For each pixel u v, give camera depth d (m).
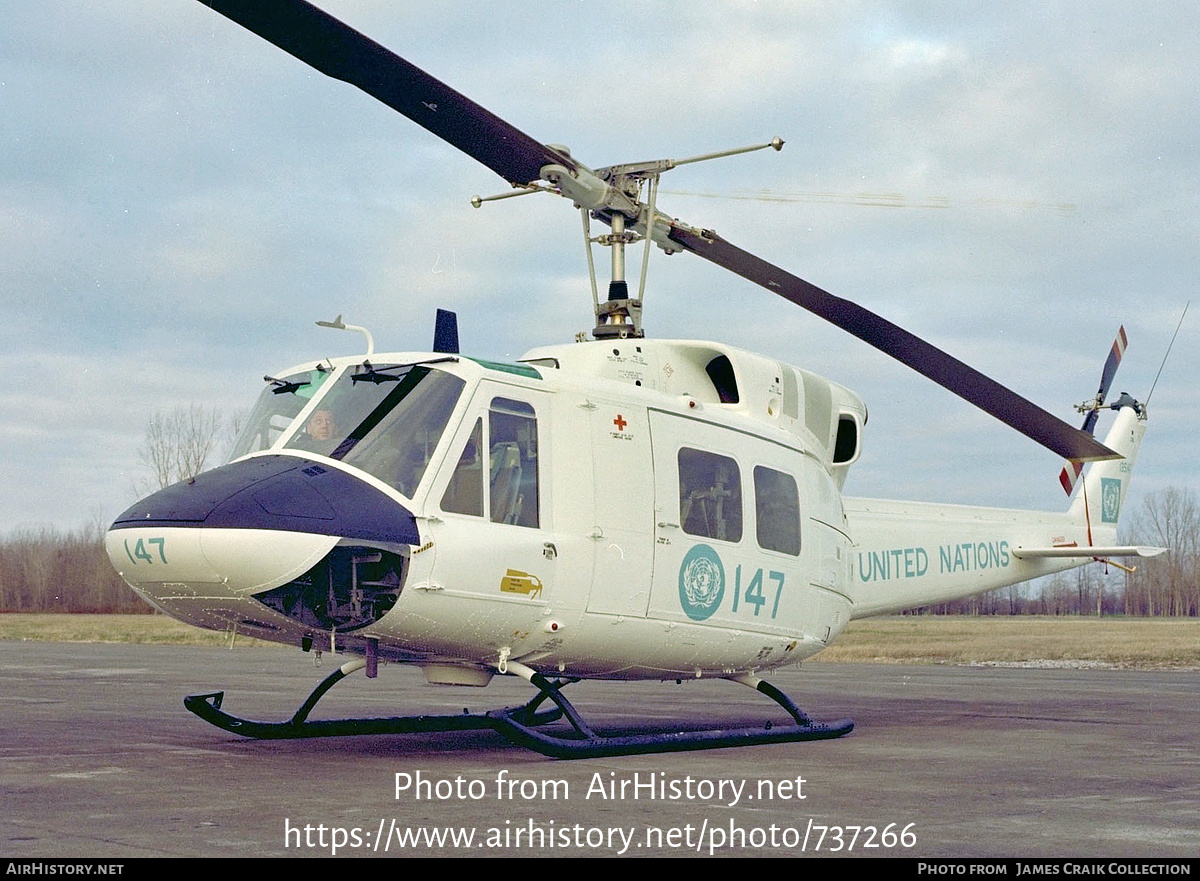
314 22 6.10
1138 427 16.61
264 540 6.73
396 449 7.45
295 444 7.64
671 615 8.66
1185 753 8.84
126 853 4.62
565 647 8.16
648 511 8.54
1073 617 75.62
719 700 14.65
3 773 6.97
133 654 25.17
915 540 12.61
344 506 7.00
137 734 9.38
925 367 9.80
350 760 7.69
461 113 7.11
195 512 6.89
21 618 51.25
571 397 8.32
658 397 8.91
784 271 9.27
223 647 30.00
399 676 18.80
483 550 7.45
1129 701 14.47
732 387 10.05
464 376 7.77
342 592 7.43
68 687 15.23
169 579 7.04
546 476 8.02
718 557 9.05
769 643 9.68
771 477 9.77
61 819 5.37
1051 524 14.76
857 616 11.84
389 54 6.40
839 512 10.84
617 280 9.35
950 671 21.95
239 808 5.70
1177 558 75.00
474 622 7.54
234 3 5.93
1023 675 20.55
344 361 8.12
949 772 7.54
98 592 59.28
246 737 9.05
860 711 12.95
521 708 9.62
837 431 11.00
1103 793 6.70
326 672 19.41
